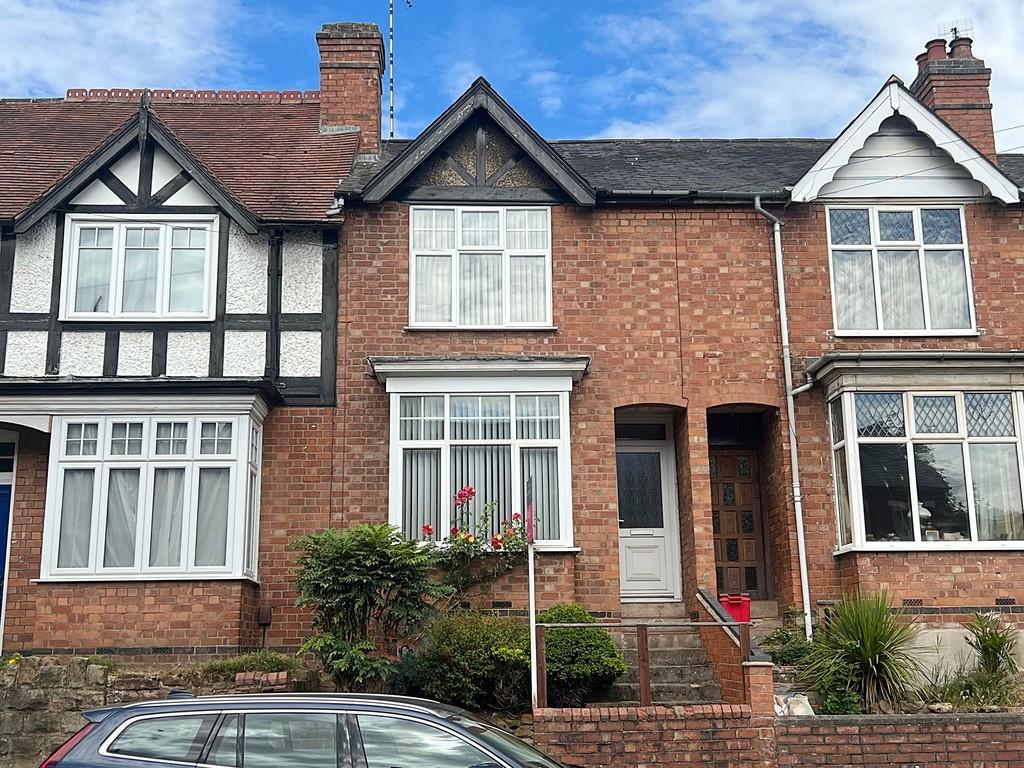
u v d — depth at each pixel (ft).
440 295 51.03
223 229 49.98
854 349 51.01
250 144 56.18
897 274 52.08
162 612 44.24
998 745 36.27
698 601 47.06
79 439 46.01
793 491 49.26
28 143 56.08
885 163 52.70
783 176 54.70
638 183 53.26
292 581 47.37
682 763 35.78
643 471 53.26
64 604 44.24
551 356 48.85
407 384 48.85
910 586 46.62
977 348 51.01
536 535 47.98
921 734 36.29
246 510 45.78
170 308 49.24
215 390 46.03
